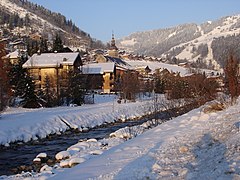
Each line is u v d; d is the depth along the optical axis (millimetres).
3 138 26531
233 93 25266
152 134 14828
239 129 10633
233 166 6934
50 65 65625
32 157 21578
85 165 9758
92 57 145375
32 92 48688
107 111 44344
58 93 54094
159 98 44500
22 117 34875
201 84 37750
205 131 12484
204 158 8305
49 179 8961
